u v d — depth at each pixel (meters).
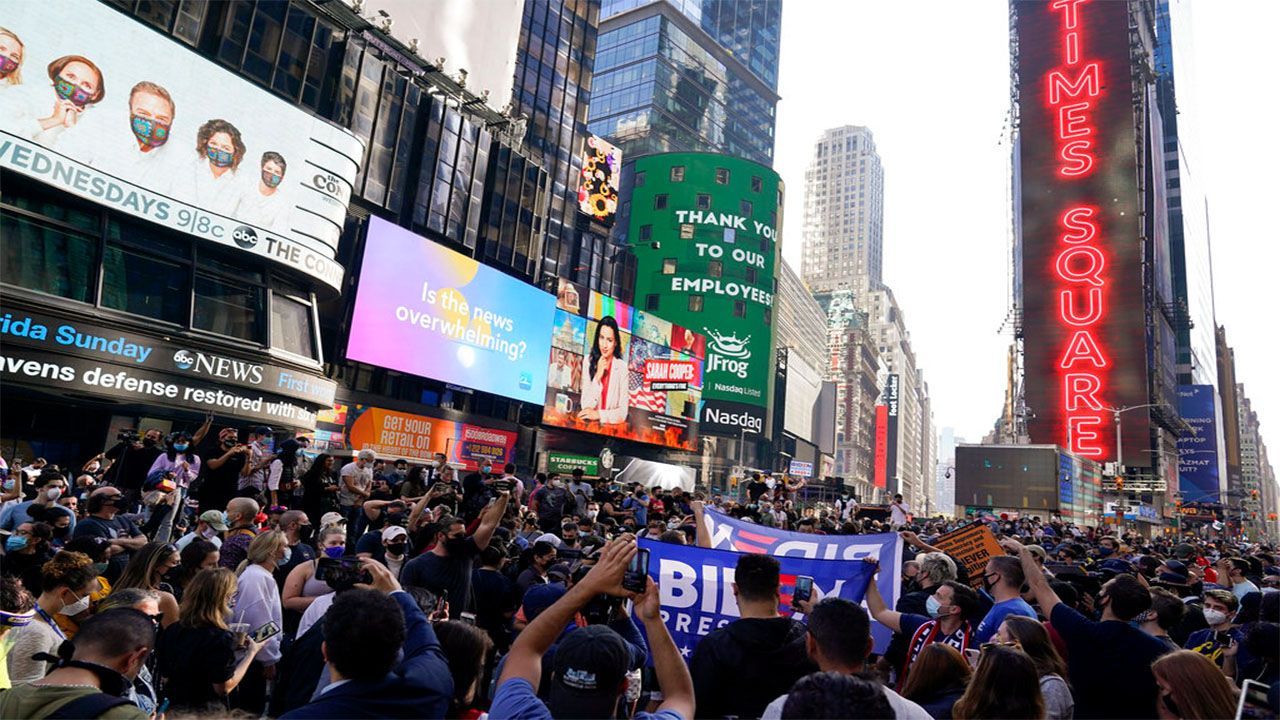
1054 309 95.19
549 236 62.25
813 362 163.75
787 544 7.77
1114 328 91.75
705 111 124.00
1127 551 18.64
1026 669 3.91
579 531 11.56
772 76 142.88
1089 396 91.31
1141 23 114.56
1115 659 5.05
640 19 118.62
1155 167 112.81
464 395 45.91
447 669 3.39
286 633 6.91
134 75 23.84
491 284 42.12
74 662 3.36
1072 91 98.00
